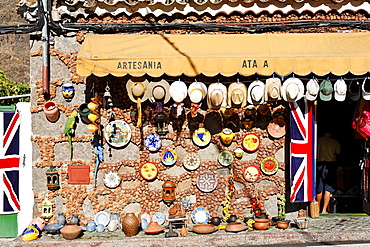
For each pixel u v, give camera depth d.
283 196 9.37
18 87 15.07
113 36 9.16
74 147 9.30
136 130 9.38
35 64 9.23
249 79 9.39
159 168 9.44
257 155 9.55
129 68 8.31
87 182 9.29
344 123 12.37
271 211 9.58
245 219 9.31
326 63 8.38
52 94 9.22
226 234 8.61
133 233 8.66
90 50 8.51
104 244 8.24
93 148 9.31
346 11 9.41
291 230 8.82
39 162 9.23
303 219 8.96
